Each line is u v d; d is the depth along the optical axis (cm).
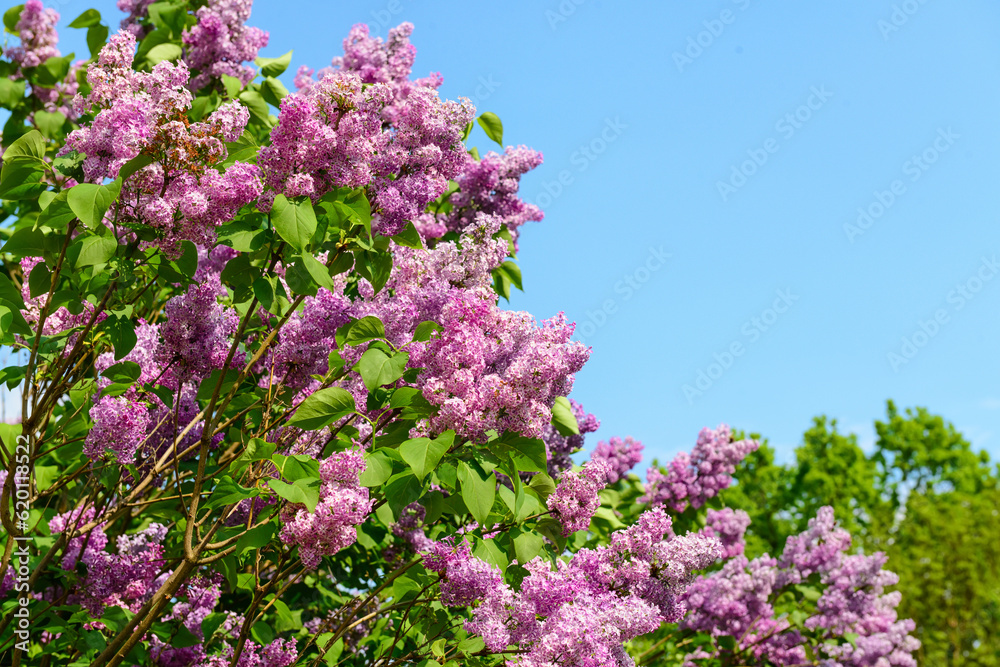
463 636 363
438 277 364
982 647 2431
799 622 721
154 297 468
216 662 379
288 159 298
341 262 341
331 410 306
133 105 281
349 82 311
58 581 395
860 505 2528
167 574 420
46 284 314
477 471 306
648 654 682
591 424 568
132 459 334
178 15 541
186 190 289
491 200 543
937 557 2545
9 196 304
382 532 459
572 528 367
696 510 720
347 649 459
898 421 3450
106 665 305
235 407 374
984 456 3309
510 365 338
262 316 392
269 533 286
